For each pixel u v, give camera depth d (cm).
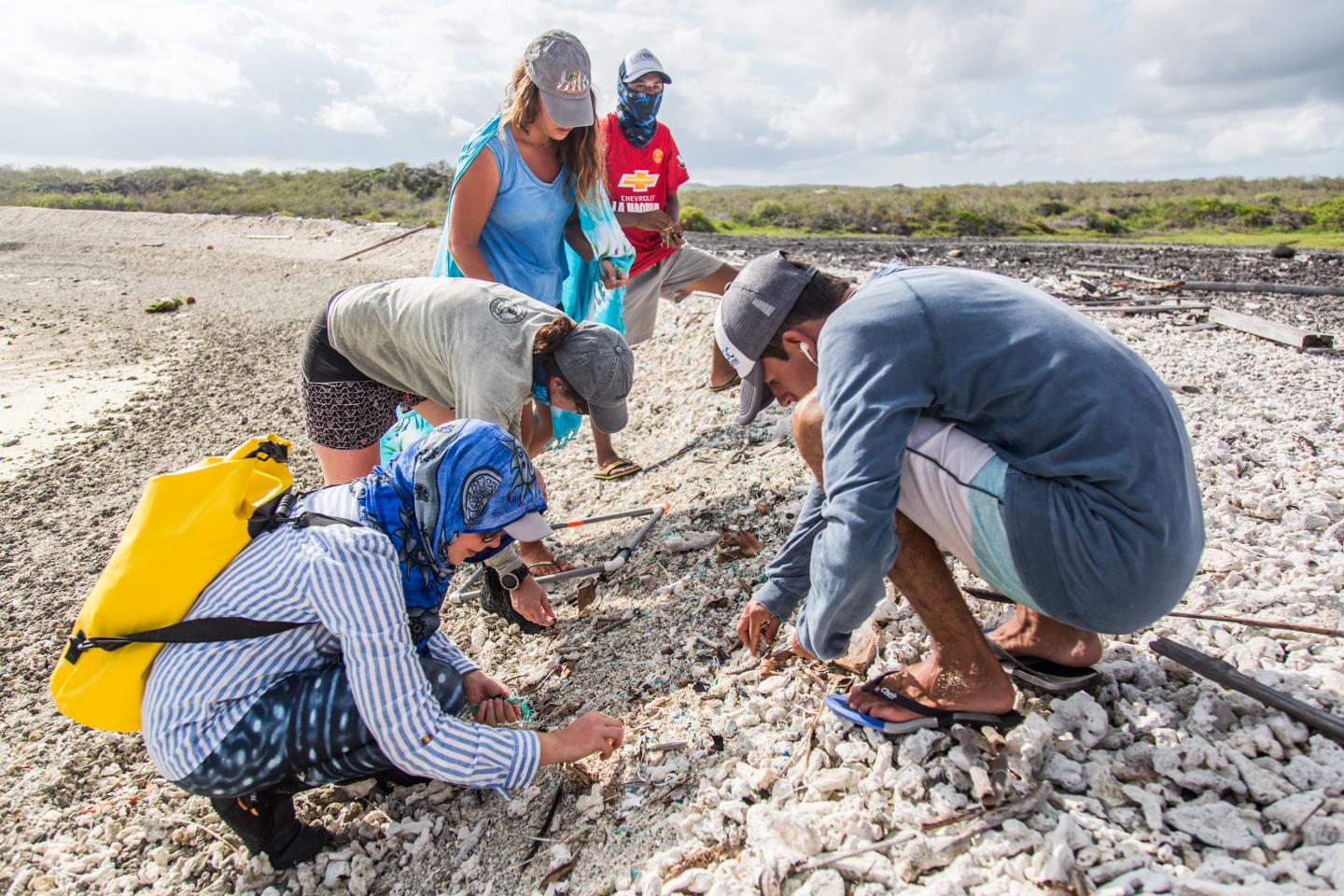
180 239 2486
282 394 923
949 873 196
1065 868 190
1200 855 194
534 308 320
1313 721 214
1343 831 189
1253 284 918
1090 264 1228
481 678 291
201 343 1219
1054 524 191
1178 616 274
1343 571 281
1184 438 197
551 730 298
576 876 237
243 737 234
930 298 192
